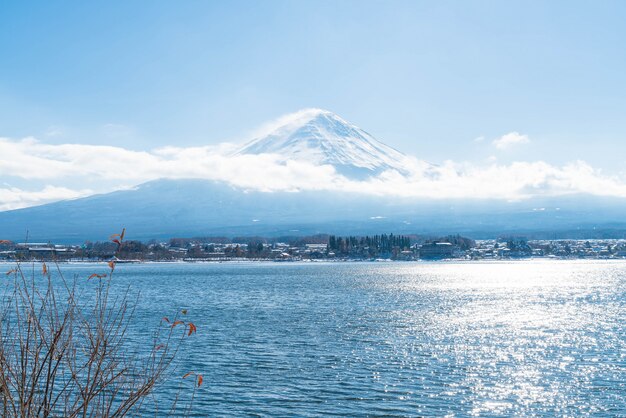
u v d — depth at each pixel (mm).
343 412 37625
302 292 156125
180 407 37812
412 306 115250
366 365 52469
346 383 45344
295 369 50438
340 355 57500
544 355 57906
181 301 124438
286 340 67250
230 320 88188
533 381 46344
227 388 43062
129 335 65812
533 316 95875
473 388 44000
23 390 8078
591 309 108438
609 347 62594
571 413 37656
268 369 50281
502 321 88438
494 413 37500
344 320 89188
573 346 63500
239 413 37062
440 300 129875
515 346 63562
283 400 40188
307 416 36656
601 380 46469
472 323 85562
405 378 47250
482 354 58406
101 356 8859
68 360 8758
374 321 88062
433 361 54656
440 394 42375
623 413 37438
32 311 8625
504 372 49531
